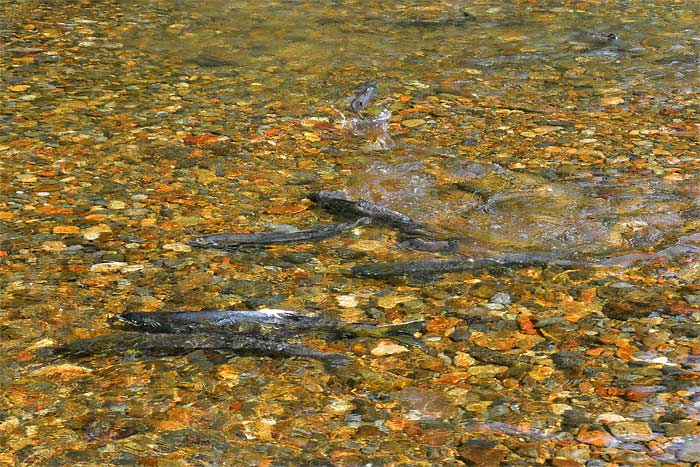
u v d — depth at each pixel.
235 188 9.27
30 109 11.31
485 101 11.98
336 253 7.96
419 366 6.33
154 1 16.77
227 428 5.68
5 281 7.38
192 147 10.30
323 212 8.74
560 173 9.69
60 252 7.88
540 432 5.61
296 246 8.07
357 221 8.52
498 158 10.12
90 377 6.20
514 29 15.25
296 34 14.88
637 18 15.84
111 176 9.48
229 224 8.47
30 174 9.45
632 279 7.50
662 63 13.48
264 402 5.93
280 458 5.39
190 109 11.48
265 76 12.86
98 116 11.16
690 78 12.82
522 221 8.61
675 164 9.90
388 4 16.84
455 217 8.71
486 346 6.56
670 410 5.79
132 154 10.05
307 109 11.60
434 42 14.57
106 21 15.43
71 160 9.84
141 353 6.46
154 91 12.12
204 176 9.54
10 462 5.36
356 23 15.56
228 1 16.88
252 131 10.83
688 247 8.04
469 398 5.96
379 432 5.62
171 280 7.45
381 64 13.44
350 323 6.82
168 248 7.99
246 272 7.60
